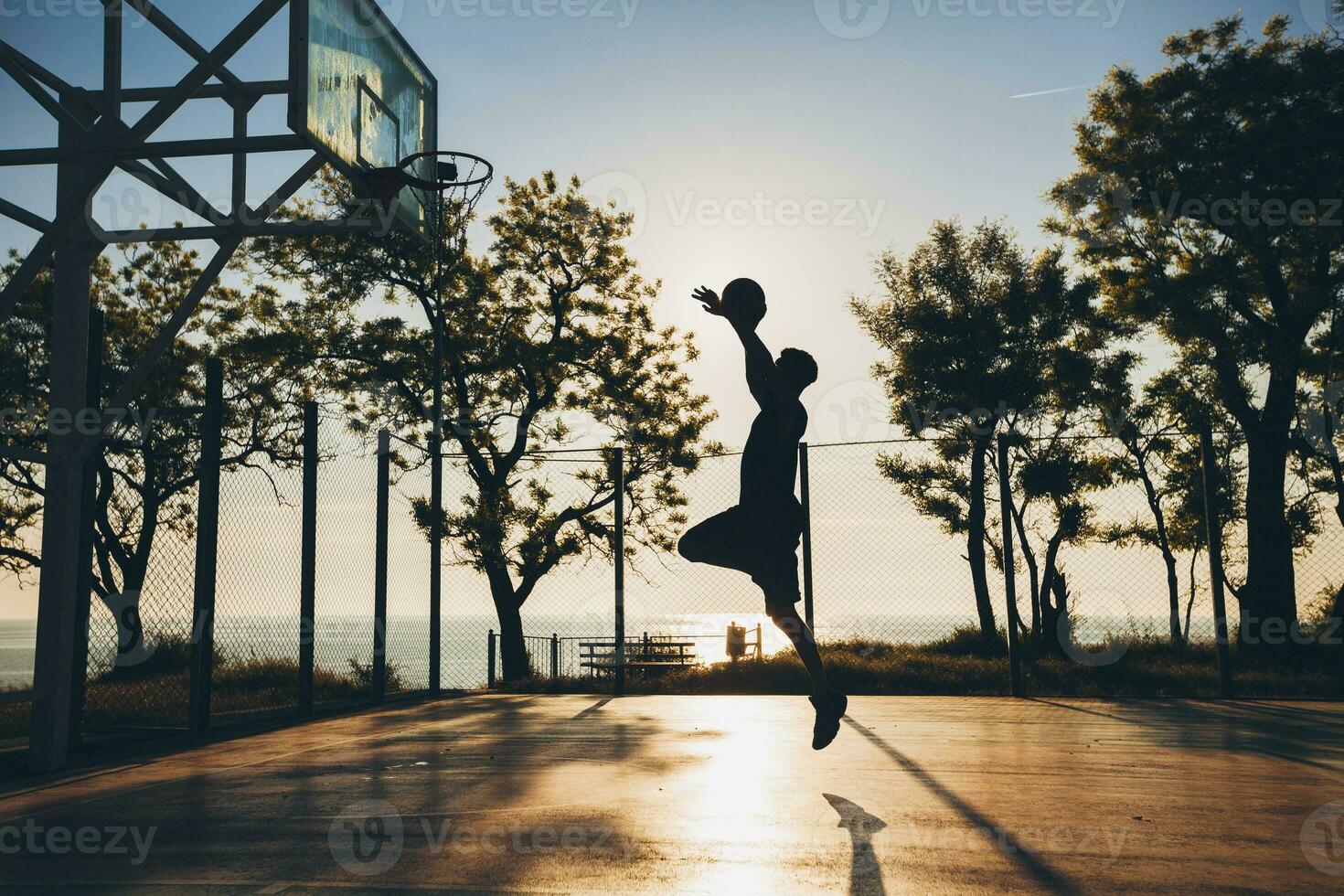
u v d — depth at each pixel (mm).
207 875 3219
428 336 19609
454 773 5258
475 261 20500
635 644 17297
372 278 20203
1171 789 4723
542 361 19844
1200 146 18672
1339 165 17172
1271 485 17484
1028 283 21016
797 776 5094
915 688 11281
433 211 10773
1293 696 10547
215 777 5285
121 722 8414
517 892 2980
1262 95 18078
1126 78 19719
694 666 15055
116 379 19828
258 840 3703
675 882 3088
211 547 7551
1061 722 7805
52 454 6055
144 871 3281
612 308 21188
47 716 5836
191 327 21188
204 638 7523
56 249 6125
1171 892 2973
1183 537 21219
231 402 19609
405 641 12117
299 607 8844
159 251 21250
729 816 4078
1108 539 20562
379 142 7883
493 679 13734
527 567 18641
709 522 3342
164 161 6297
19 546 18297
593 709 9133
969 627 19094
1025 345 20625
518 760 5719
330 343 20125
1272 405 18688
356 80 7297
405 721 8125
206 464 7508
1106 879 3123
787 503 3328
